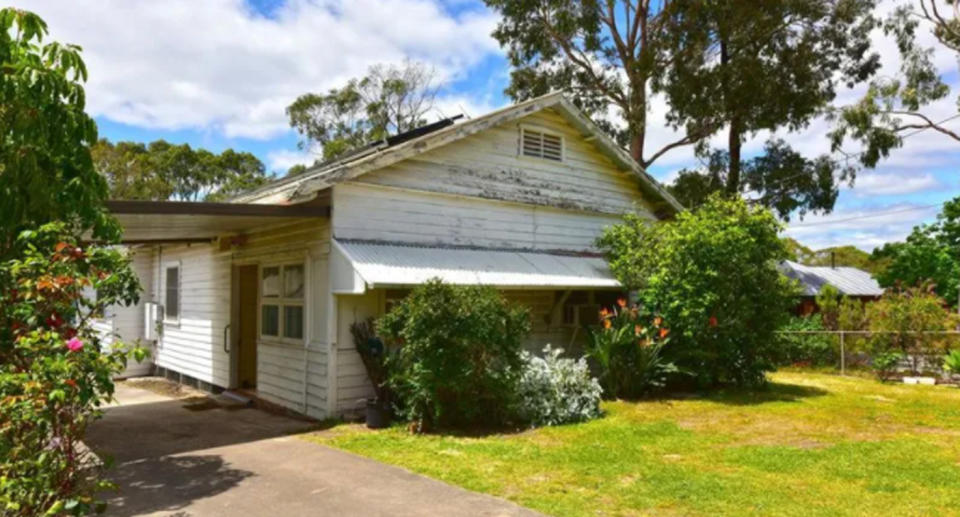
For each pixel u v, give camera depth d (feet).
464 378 26.61
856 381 45.29
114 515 16.56
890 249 90.74
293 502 17.65
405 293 32.78
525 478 19.94
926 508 16.92
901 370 46.65
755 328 39.75
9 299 13.76
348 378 30.55
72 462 12.48
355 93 115.75
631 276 39.81
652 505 17.25
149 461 22.43
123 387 44.09
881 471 20.59
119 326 51.06
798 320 61.72
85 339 14.23
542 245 41.27
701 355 37.37
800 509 16.89
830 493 18.26
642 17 78.69
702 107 75.00
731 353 38.32
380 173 32.73
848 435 26.43
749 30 74.33
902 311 47.09
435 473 20.51
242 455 23.27
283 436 26.78
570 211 43.14
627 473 20.45
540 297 40.75
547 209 41.83
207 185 131.54
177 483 19.60
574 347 41.55
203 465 21.83
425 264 31.35
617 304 42.42
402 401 29.19
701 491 18.43
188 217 28.14
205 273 43.06
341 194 31.04
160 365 49.34
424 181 34.71
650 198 49.34
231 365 39.09
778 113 75.15
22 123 15.87
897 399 36.17
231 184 130.41
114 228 18.89
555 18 78.13
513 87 85.25
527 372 29.78
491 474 20.39
